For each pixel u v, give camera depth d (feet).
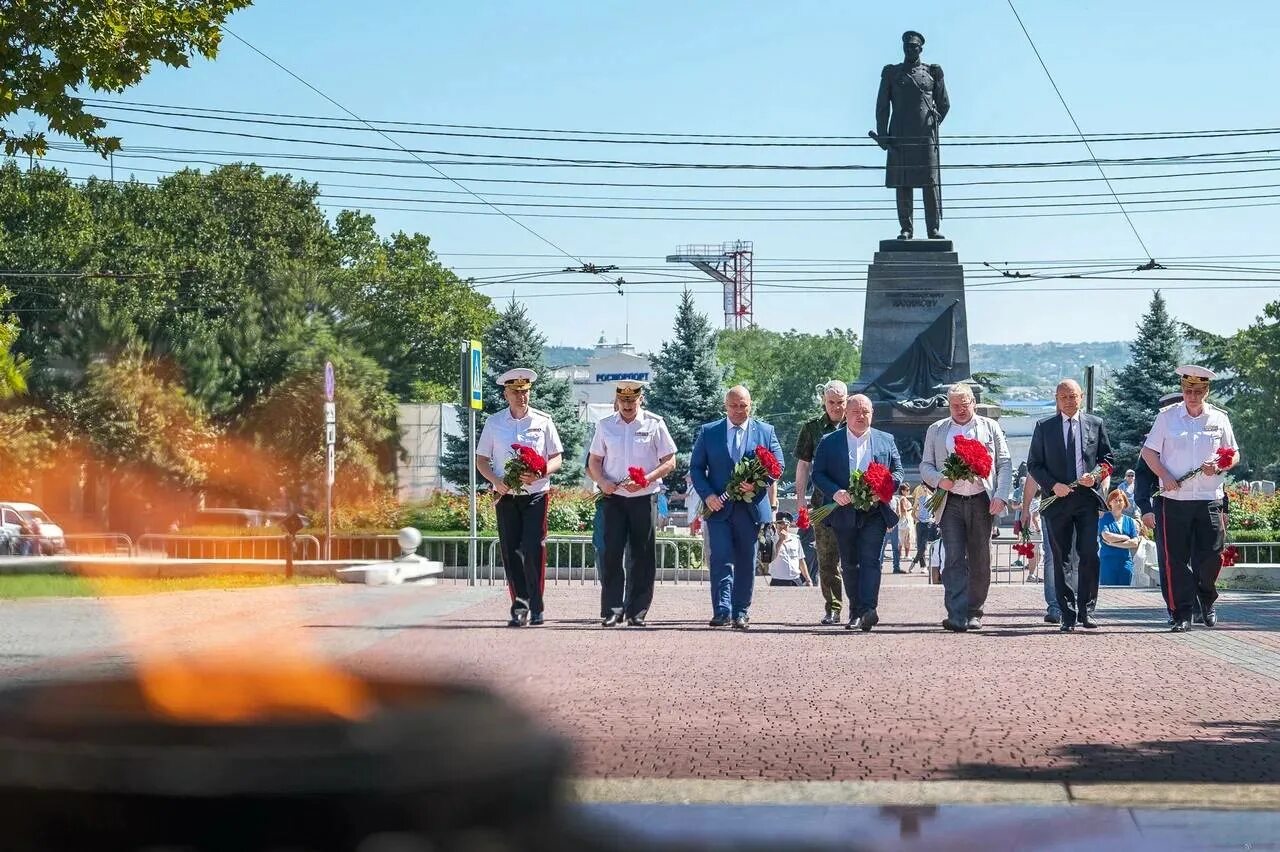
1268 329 362.74
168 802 3.76
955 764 25.73
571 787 4.32
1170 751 27.22
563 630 52.75
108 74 58.65
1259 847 18.12
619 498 55.77
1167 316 286.87
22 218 226.17
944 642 49.85
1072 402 55.26
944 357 186.91
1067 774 24.57
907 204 189.98
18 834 3.81
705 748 27.53
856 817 20.36
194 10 60.13
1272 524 118.42
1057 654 45.88
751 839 4.67
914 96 190.08
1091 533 54.80
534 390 265.13
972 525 54.70
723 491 55.52
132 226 184.24
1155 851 17.83
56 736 3.92
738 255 587.68
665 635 51.34
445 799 3.97
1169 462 55.31
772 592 84.12
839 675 40.01
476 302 307.17
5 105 57.93
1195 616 57.16
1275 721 31.45
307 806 3.81
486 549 86.12
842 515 54.13
